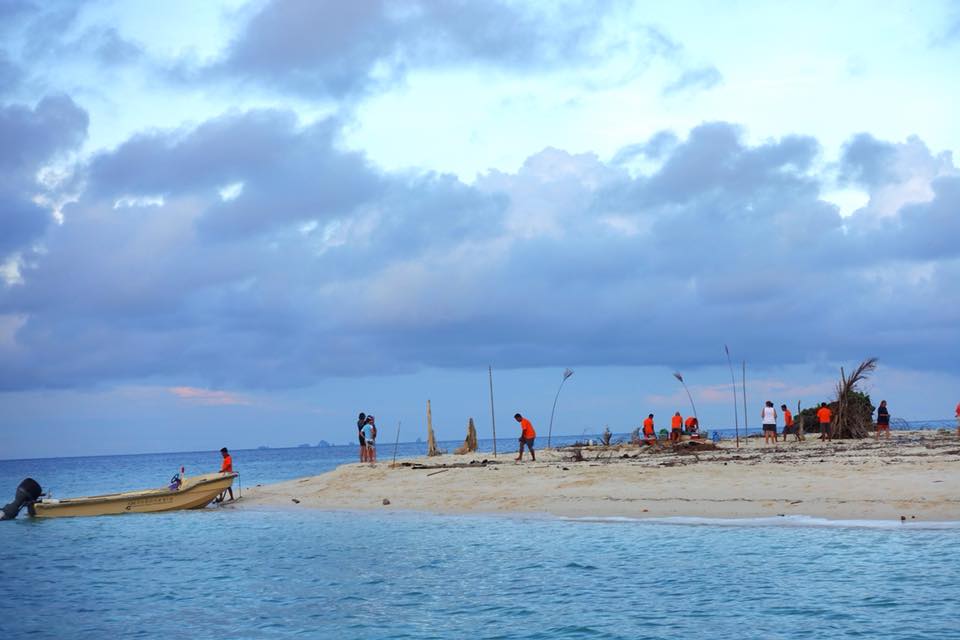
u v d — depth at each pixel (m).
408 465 38.53
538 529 23.59
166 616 16.39
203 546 25.14
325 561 21.28
